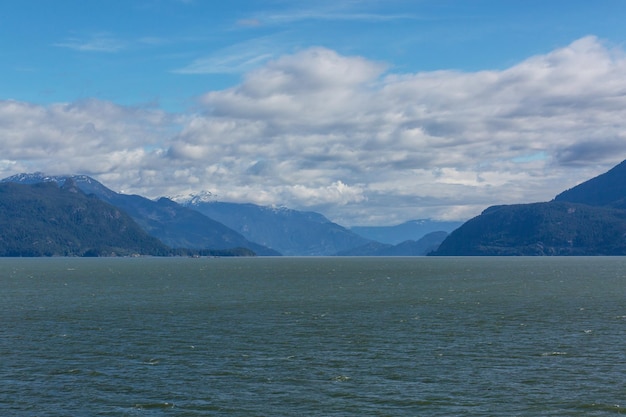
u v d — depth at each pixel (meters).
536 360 59.34
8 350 64.56
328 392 49.47
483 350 63.88
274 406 46.28
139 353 62.94
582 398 47.72
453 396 48.34
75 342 68.75
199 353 62.91
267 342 68.50
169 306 103.38
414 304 105.62
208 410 45.56
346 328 77.94
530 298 116.06
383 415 44.41
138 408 45.94
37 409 45.81
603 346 65.62
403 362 58.75
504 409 45.47
